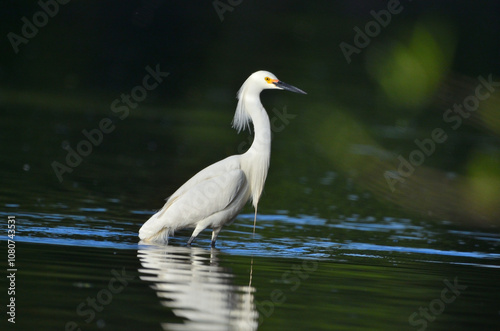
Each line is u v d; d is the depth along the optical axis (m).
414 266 11.16
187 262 10.24
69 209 14.25
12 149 21.73
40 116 28.77
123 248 11.05
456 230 15.24
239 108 13.06
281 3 46.53
